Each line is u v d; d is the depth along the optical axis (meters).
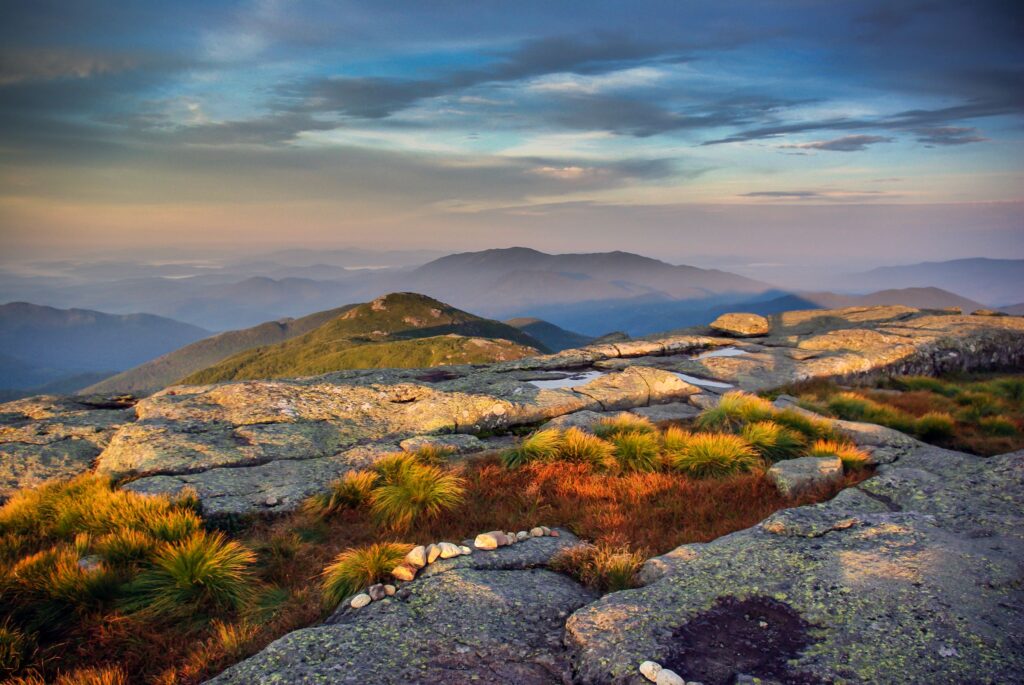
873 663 5.51
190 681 6.77
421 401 19.55
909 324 34.81
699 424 17.42
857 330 32.19
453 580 8.18
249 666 6.14
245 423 17.56
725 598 7.00
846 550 8.01
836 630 6.13
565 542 10.00
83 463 15.80
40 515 11.81
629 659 5.85
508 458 14.54
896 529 8.57
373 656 6.29
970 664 5.39
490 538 9.64
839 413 19.80
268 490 12.71
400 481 12.45
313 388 20.41
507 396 20.39
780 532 8.92
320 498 12.23
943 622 6.09
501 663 6.22
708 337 33.25
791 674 5.46
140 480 13.15
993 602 6.46
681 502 11.68
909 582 6.94
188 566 8.69
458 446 16.28
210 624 8.10
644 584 8.11
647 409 20.05
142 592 8.61
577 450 14.52
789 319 42.91
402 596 7.86
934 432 17.59
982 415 19.91
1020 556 7.63
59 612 8.09
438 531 10.88
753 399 18.50
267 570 9.72
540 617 7.28
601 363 27.56
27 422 19.75
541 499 12.27
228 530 11.54
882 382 26.19
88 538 10.16
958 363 30.19
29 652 7.30
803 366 26.47
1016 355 31.62
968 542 8.14
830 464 12.70
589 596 8.10
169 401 19.23
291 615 8.11
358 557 8.78
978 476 11.27
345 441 17.02
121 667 7.11
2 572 8.47
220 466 14.61
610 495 12.25
